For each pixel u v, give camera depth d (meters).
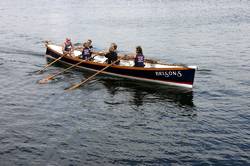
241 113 17.75
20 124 16.42
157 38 40.66
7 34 42.69
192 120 17.02
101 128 16.14
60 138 15.10
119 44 37.53
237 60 28.83
